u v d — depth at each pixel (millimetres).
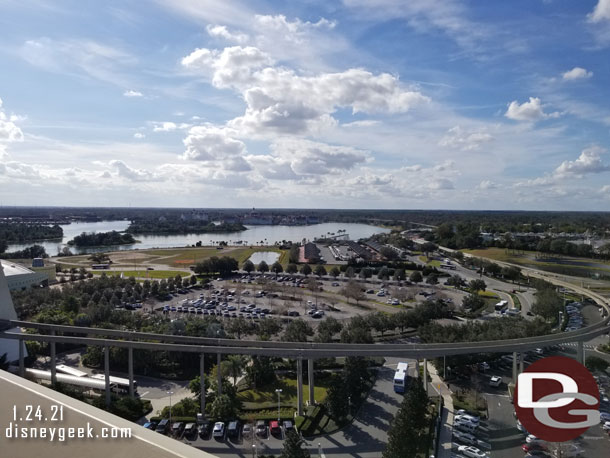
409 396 50406
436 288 158375
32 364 83312
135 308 130000
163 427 56469
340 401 58406
